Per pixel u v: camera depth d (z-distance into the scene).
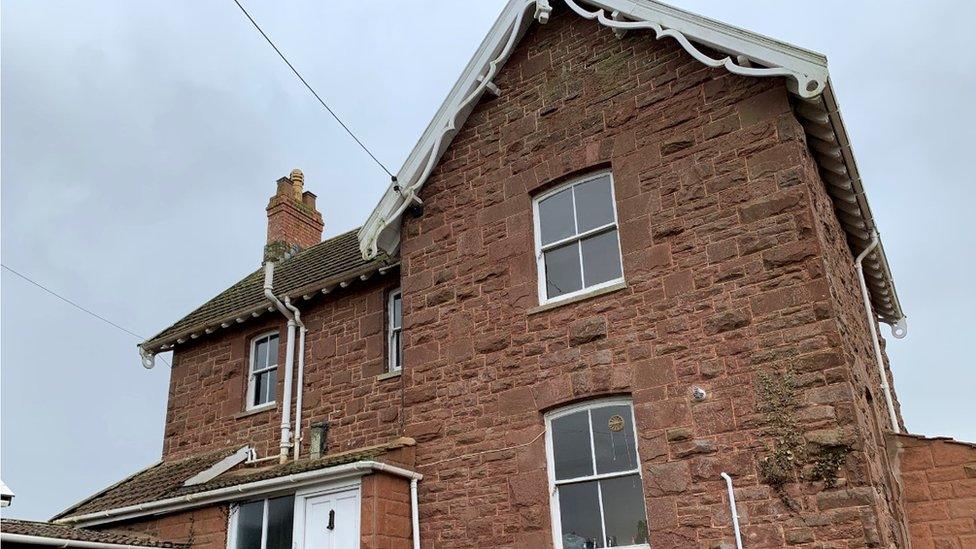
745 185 9.73
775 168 9.58
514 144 12.03
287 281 16.77
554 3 12.44
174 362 17.31
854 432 8.19
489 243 11.68
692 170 10.18
